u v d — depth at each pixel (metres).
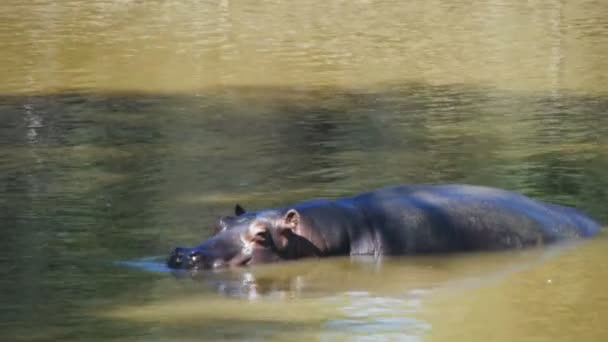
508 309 34.06
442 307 34.22
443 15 106.75
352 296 35.38
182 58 83.75
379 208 41.16
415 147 55.91
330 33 96.06
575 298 34.88
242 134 59.16
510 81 74.94
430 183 48.38
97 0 115.38
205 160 53.25
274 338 31.30
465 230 40.81
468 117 63.50
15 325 32.25
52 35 94.06
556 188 47.72
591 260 39.03
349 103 67.75
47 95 70.06
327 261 39.22
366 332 31.88
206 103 67.75
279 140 57.69
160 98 69.25
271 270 38.00
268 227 39.22
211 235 41.06
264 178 49.69
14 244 40.16
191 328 32.12
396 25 100.81
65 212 44.16
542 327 32.25
